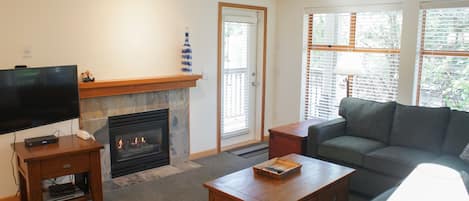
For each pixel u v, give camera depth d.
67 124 3.81
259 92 5.92
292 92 5.83
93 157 3.31
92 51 3.93
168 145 4.74
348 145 3.92
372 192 3.72
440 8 4.31
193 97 4.93
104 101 4.06
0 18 3.34
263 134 6.04
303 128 4.58
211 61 5.07
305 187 2.80
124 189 3.98
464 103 4.29
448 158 3.57
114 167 4.28
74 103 3.56
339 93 5.39
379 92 4.96
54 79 3.35
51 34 3.64
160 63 4.48
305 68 5.71
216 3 5.01
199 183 4.18
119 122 4.23
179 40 4.63
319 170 3.17
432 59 4.48
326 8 5.30
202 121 5.09
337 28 5.30
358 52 5.11
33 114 3.20
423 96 4.61
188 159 4.98
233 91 5.60
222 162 4.92
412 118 3.96
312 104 5.73
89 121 3.97
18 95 3.06
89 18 3.87
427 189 1.47
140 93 4.35
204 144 5.17
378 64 4.94
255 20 5.69
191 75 4.66
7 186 3.53
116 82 3.96
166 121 4.67
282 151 4.43
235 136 5.75
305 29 5.61
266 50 5.83
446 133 3.75
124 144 4.38
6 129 2.99
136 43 4.25
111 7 4.01
